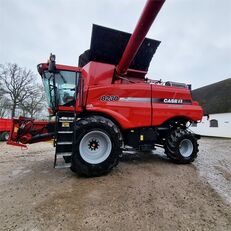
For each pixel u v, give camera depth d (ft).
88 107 13.91
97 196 9.71
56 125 12.32
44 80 15.26
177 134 16.92
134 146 15.89
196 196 10.09
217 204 9.29
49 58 13.21
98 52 16.67
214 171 14.94
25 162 17.37
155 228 7.30
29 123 14.16
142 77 18.43
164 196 9.95
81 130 12.50
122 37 16.16
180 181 12.21
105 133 13.04
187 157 17.01
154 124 16.11
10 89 97.71
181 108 17.39
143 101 15.88
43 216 7.90
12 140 14.15
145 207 8.79
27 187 10.96
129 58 13.78
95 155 13.01
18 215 7.98
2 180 12.21
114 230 7.12
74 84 13.96
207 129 67.31
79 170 12.25
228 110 59.77
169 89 17.17
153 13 10.36
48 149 25.58
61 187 10.86
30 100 99.09
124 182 11.71
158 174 13.52
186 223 7.68
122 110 15.06
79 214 8.08
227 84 74.59
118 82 16.14
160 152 22.35
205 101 74.38
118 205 8.89
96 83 14.89
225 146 34.06
